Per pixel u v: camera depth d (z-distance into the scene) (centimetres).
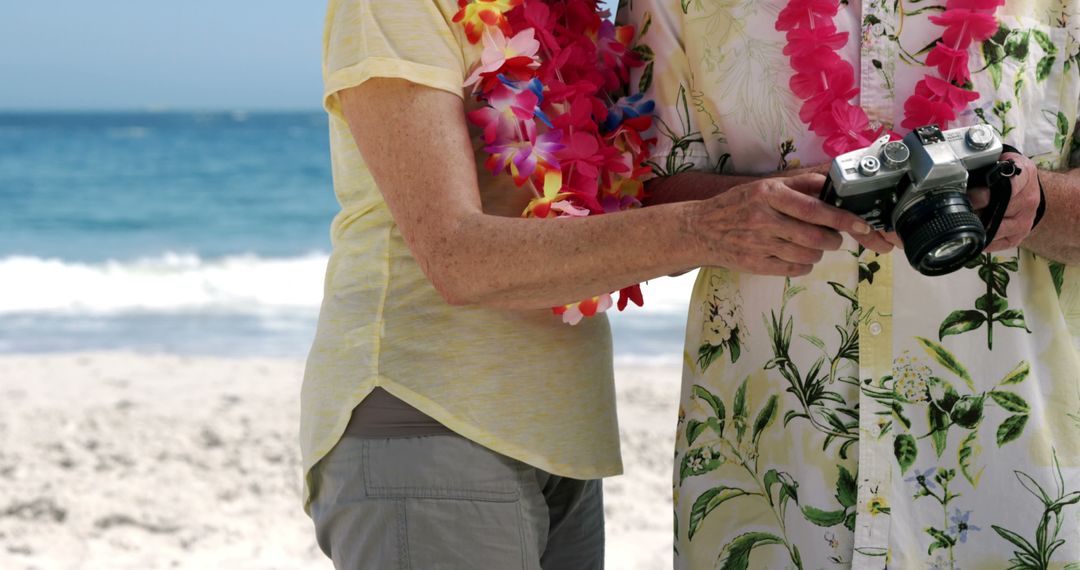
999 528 160
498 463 156
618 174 174
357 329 159
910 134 128
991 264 158
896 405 160
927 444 160
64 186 2970
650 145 179
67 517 469
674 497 183
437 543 154
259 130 6744
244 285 1322
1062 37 161
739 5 168
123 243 1908
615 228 142
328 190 2892
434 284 148
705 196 169
